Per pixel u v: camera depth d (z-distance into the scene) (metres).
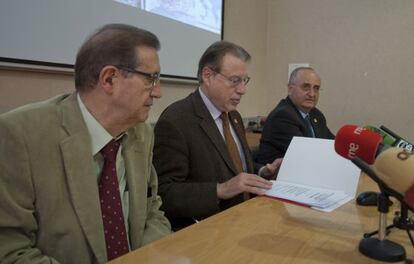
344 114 3.25
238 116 1.66
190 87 2.59
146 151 1.03
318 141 1.26
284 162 1.26
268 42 3.56
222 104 1.44
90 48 0.84
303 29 3.37
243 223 0.89
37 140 0.78
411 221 0.78
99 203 0.83
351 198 1.08
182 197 1.21
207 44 2.70
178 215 1.24
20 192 0.74
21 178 0.74
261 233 0.83
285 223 0.89
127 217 0.96
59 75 1.68
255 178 1.17
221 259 0.69
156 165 1.30
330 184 1.14
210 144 1.36
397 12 2.95
